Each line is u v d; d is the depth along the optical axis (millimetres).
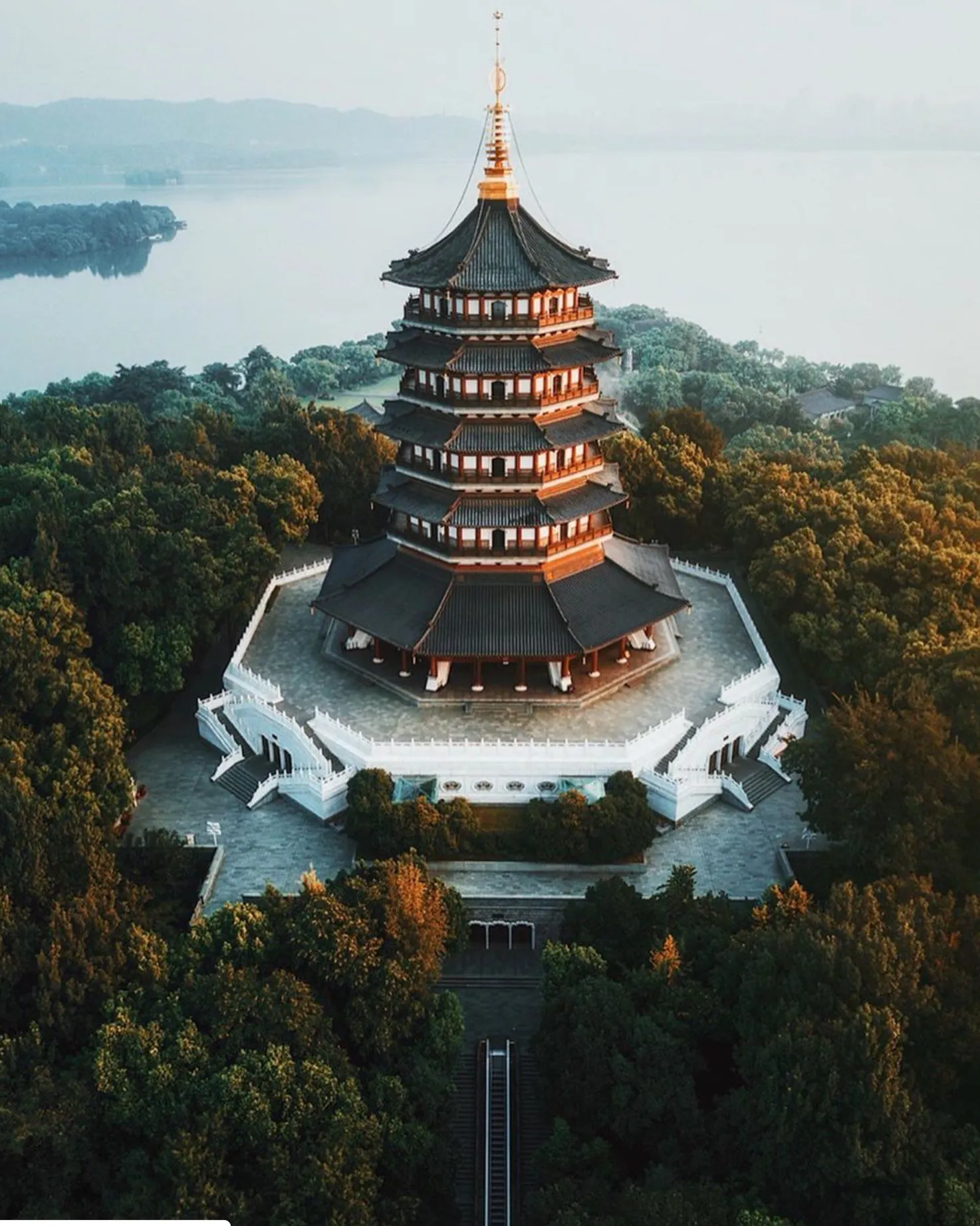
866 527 93688
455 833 70500
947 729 62875
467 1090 59812
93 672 77812
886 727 61812
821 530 95188
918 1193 44031
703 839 73312
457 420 78312
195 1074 49844
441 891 62188
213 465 115688
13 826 58375
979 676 66750
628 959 60250
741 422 182875
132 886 62344
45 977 53031
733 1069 53344
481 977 66062
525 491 79688
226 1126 48656
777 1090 46906
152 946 56500
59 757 68750
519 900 67500
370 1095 52656
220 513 94750
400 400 82500
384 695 83500
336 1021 56469
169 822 75562
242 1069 49344
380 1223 48938
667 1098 50812
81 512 88562
